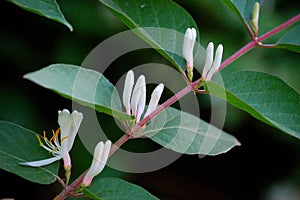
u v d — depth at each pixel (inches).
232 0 17.7
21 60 32.4
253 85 16.7
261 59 33.9
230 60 17.3
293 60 34.5
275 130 41.4
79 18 31.8
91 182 16.0
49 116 33.4
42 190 36.9
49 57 32.6
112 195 15.9
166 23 17.1
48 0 14.6
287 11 34.0
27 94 32.7
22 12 31.8
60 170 30.0
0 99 31.9
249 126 41.9
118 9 16.7
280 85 16.7
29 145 16.4
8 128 16.4
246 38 33.9
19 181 36.0
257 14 17.3
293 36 17.3
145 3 17.0
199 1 33.2
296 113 16.5
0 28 31.9
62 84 14.0
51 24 32.2
